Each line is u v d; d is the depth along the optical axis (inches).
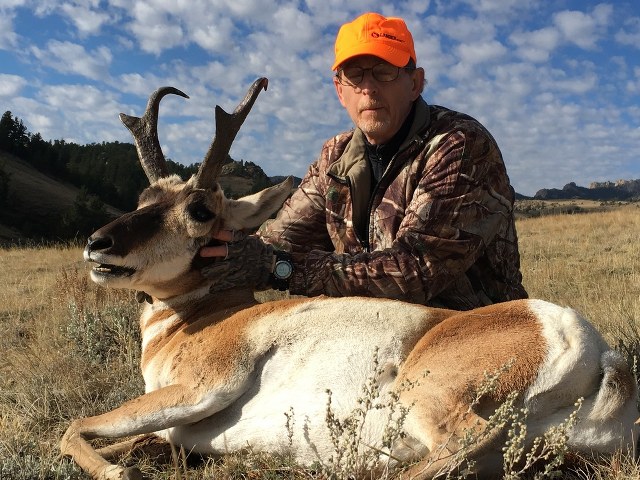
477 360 31.7
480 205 43.9
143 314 43.7
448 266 42.6
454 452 29.0
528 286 99.2
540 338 31.6
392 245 43.1
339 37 47.6
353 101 47.4
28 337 75.6
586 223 237.8
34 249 236.8
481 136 44.5
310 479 33.0
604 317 63.2
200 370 36.5
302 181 54.3
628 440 30.4
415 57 47.7
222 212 41.3
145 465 36.9
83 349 62.4
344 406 33.9
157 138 45.8
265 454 35.3
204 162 40.1
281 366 36.2
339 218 49.6
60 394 49.9
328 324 36.3
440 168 43.7
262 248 42.8
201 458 38.1
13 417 45.5
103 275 39.1
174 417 35.8
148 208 40.4
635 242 160.6
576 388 30.4
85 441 36.1
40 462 35.8
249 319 37.8
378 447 32.7
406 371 33.3
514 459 27.8
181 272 40.5
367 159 49.3
